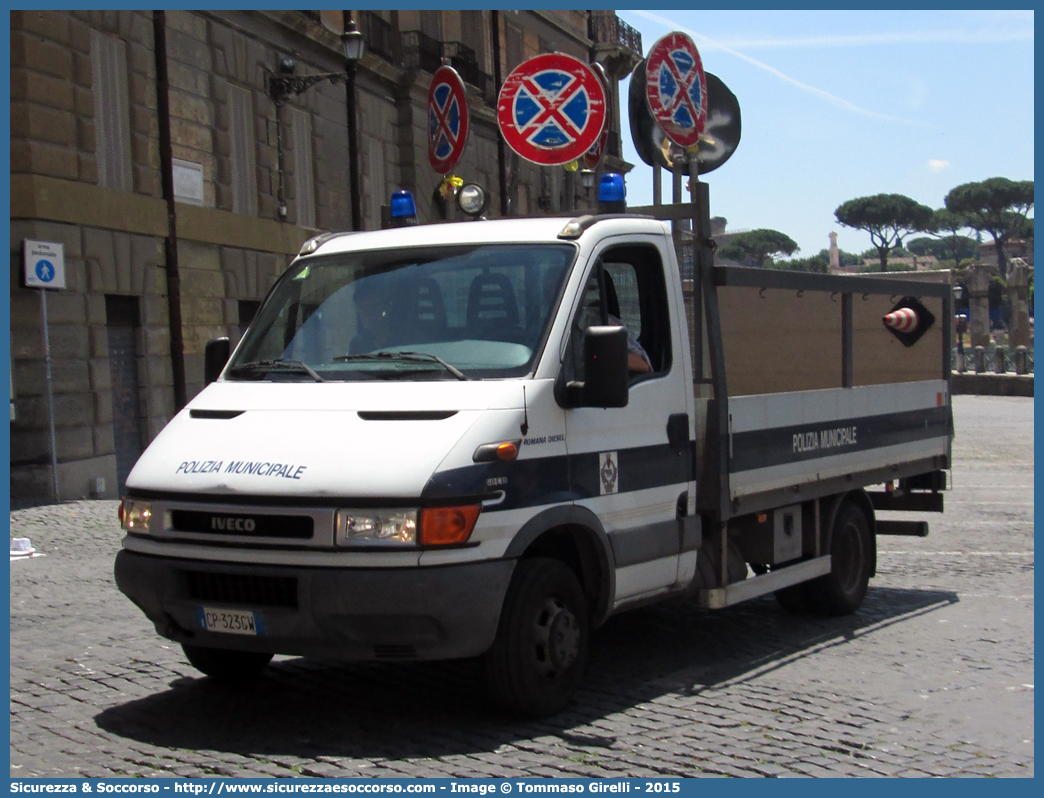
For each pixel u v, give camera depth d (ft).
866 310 31.96
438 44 107.34
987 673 24.99
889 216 428.15
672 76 28.84
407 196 26.84
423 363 21.04
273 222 80.02
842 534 30.94
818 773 18.25
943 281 36.35
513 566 19.62
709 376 25.34
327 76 82.17
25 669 24.40
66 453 58.13
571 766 18.26
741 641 27.81
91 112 61.26
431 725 20.34
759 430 26.71
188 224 69.67
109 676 23.84
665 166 29.86
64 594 33.06
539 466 20.34
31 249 53.21
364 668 24.50
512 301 21.80
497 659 19.95
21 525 47.55
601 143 32.50
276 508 19.04
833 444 29.96
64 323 58.54
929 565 40.29
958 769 18.63
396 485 18.65
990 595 34.55
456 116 33.68
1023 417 120.78
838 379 30.53
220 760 18.51
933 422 35.47
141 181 65.62
